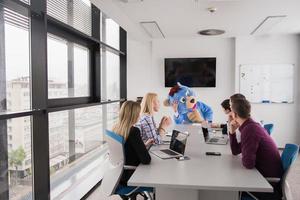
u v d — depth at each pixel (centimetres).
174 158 231
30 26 213
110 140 227
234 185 167
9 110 199
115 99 466
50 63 266
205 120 521
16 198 218
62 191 278
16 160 214
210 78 577
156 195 200
